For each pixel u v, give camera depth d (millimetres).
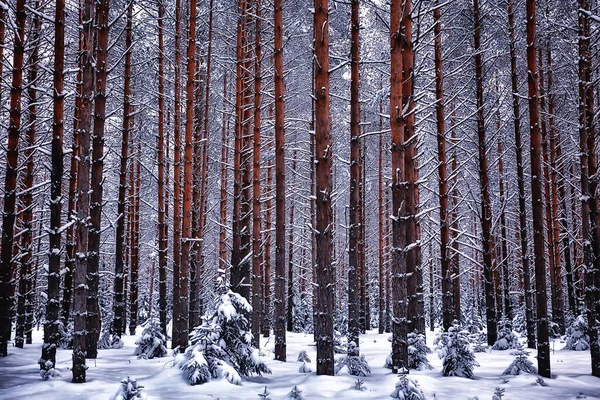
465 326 25047
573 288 23359
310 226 9312
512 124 19766
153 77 18672
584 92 11492
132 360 13062
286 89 19438
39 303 22328
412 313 11586
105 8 11234
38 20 13703
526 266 16969
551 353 15586
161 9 16750
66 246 15742
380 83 22766
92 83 9039
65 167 20844
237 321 9742
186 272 14344
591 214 11078
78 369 8586
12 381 8906
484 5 16703
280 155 13125
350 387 8164
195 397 7508
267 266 22750
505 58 17125
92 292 12047
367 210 32000
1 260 11633
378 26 16906
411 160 10547
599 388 9164
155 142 20984
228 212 25375
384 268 28422
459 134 19875
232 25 18172
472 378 10188
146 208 27297
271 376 10094
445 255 14781
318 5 9617
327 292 9094
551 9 14758
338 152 24859
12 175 11539
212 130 22531
